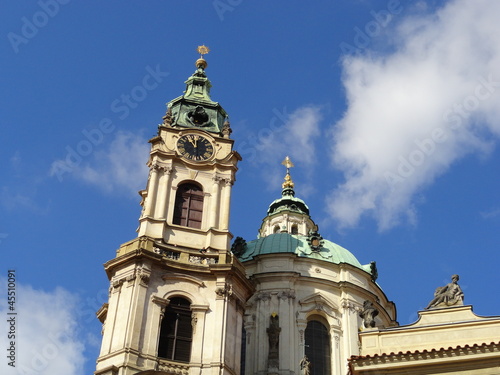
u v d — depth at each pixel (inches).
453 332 1984.5
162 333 2293.3
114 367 2134.6
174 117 2979.8
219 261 2468.0
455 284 2117.4
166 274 2395.4
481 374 1850.4
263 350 2682.1
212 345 2273.6
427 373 1881.2
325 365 2726.4
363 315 2142.0
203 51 3395.7
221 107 3058.6
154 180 2664.9
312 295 2834.6
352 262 3051.2
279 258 2928.2
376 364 1908.2
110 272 2436.0
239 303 2440.9
